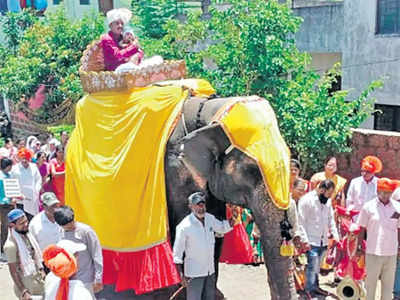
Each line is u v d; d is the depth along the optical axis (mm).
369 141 8648
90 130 6930
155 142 6438
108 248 6645
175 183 6379
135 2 18578
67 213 5359
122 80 6664
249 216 8203
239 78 10078
